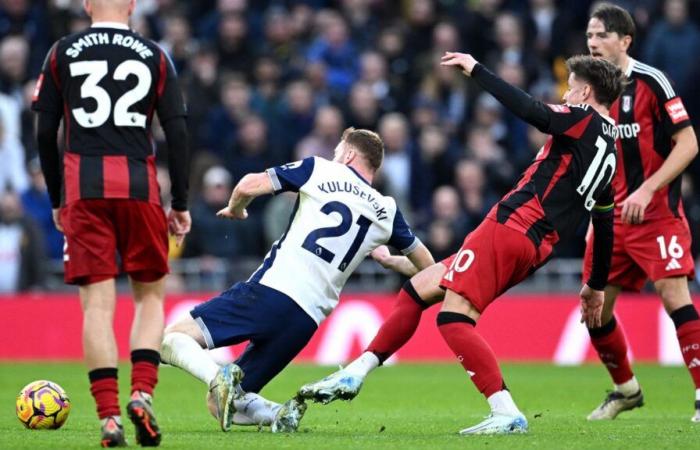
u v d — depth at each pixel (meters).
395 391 30.78
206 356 19.97
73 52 17.80
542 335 41.44
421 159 45.00
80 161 17.59
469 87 48.59
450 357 41.91
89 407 25.92
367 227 20.30
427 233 43.19
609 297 23.95
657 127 23.69
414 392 30.53
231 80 47.50
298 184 20.19
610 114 23.89
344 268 20.31
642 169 23.88
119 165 17.61
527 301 41.72
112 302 17.64
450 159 45.47
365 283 42.56
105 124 17.67
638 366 38.44
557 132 19.33
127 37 18.00
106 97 17.69
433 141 45.25
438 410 25.94
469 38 50.12
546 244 19.47
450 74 48.53
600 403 27.72
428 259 20.94
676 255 23.45
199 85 47.84
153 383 17.59
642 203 22.95
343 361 40.66
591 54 23.94
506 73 47.66
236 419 20.45
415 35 50.31
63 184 17.81
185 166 18.22
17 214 41.44
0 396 28.42
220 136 47.00
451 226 42.19
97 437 18.52
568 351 41.12
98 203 17.47
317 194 20.22
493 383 19.11
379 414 24.70
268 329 20.17
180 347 19.98
